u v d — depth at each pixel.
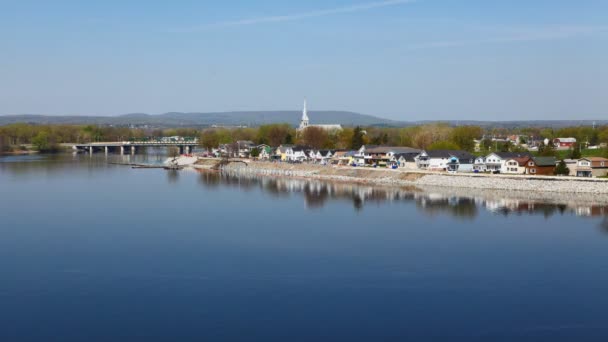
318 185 187.88
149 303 71.06
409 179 192.38
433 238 102.88
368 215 125.75
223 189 176.25
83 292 75.00
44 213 129.38
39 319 66.50
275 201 148.50
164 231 109.56
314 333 62.44
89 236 105.56
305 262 87.81
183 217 124.50
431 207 136.25
